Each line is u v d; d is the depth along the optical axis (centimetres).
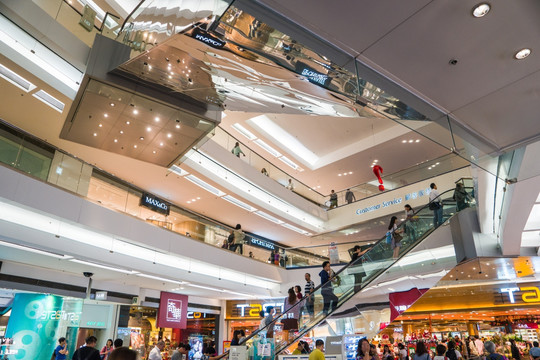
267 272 1474
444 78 280
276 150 1730
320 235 1844
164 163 858
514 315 1739
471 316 1783
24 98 850
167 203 1140
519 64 268
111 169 1214
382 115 305
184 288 1336
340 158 1762
